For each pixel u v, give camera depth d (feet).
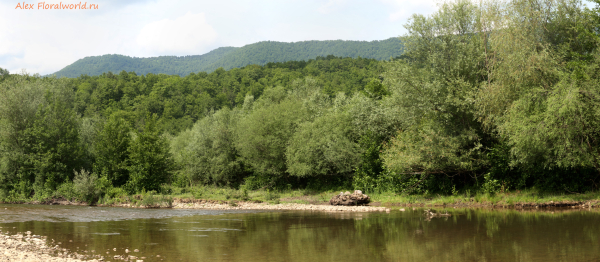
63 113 124.26
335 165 110.63
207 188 131.03
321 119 118.52
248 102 198.08
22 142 114.62
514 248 34.68
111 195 103.45
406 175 91.61
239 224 56.13
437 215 61.82
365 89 166.71
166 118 355.97
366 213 68.69
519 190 78.18
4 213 73.82
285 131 127.03
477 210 67.15
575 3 72.28
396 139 93.15
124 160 120.47
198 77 485.15
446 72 82.33
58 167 115.75
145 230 50.52
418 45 86.79
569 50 71.05
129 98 380.78
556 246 35.01
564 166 67.36
